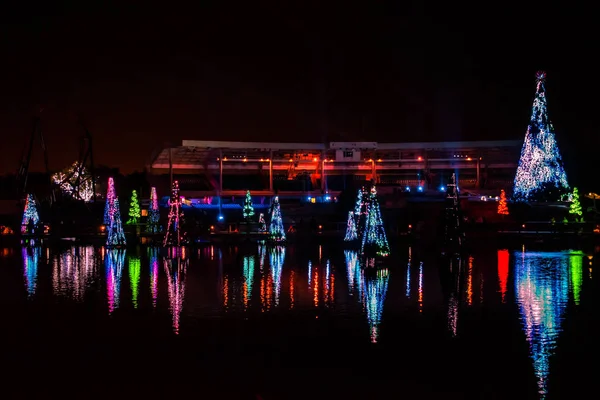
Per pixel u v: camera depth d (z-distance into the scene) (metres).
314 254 44.19
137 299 24.36
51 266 36.44
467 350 16.80
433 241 52.91
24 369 15.24
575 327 19.36
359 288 27.20
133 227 65.69
